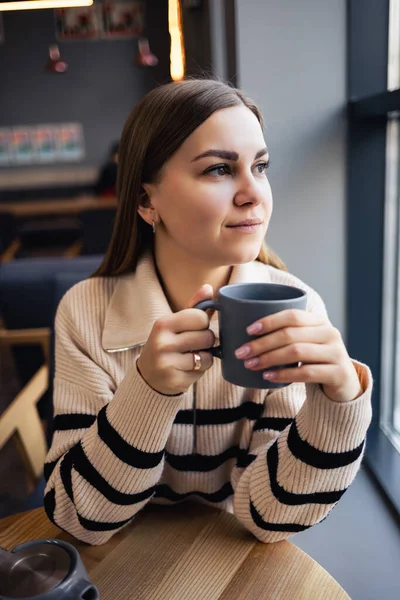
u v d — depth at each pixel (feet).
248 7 4.85
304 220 5.24
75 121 23.59
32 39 22.67
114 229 3.19
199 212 2.56
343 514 4.37
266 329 1.98
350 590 3.70
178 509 2.95
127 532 2.78
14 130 23.52
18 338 6.09
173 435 3.01
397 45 4.98
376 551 4.00
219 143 2.49
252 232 2.60
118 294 3.22
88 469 2.56
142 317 3.00
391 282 5.36
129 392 2.39
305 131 5.09
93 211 12.66
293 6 4.90
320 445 2.39
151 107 2.66
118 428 2.45
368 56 4.98
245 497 2.73
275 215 5.20
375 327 5.48
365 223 5.26
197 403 3.01
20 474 6.96
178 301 3.08
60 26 22.53
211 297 2.26
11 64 22.85
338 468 2.43
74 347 3.16
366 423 2.39
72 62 22.97
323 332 2.07
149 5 22.25
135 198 2.89
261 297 2.23
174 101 2.56
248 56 4.94
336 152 5.13
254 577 2.45
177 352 2.21
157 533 2.76
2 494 6.55
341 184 5.19
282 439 2.62
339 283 5.39
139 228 3.11
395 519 4.28
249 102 2.70
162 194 2.68
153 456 2.49
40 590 1.81
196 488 3.16
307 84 5.03
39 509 3.05
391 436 5.13
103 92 23.35
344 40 4.99
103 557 2.61
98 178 20.89
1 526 2.89
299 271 5.33
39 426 4.45
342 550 4.04
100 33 22.57
